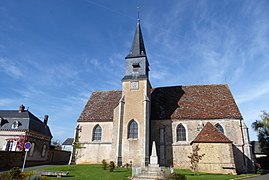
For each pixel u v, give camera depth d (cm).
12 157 2597
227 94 2988
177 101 3034
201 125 2653
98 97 3534
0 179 1324
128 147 2594
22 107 3728
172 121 2766
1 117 3438
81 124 3084
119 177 1694
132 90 2878
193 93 3134
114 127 2762
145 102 2738
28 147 1708
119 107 2806
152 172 1833
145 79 2883
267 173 2441
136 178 1689
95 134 3022
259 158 4003
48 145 3906
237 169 2381
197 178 1694
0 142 3262
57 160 4147
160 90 3375
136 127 2697
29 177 1328
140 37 3331
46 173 1702
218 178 1730
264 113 4138
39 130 3675
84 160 2864
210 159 2277
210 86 3216
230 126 2578
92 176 1705
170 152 2611
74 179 1563
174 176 1365
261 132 4094
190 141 2609
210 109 2783
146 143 2541
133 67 3033
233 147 2481
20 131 3309
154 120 2830
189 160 2523
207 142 2350
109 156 2819
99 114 3144
